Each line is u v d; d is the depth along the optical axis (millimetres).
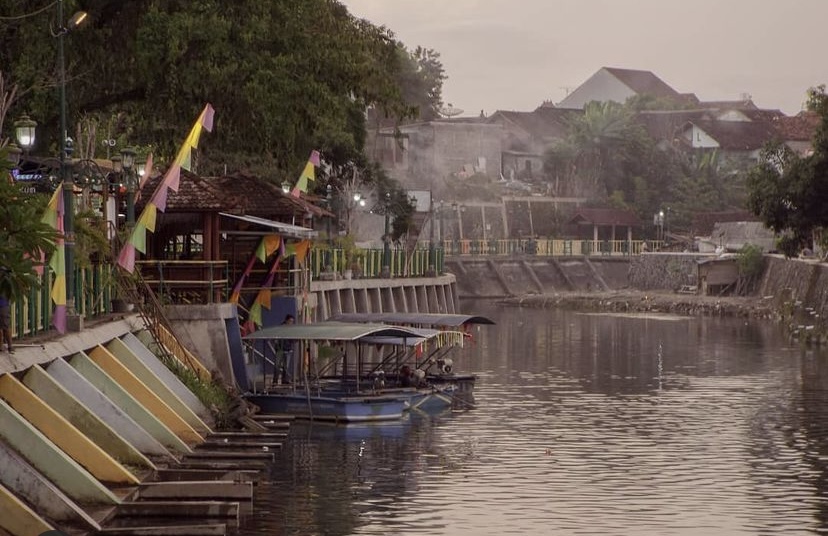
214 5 47062
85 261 36094
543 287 138500
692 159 162250
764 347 80688
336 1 52688
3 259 22094
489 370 65875
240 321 50688
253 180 52688
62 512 24266
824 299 88125
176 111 48281
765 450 40969
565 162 155500
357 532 29188
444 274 93312
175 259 48469
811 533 30062
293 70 48875
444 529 29844
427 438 42312
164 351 39719
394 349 58000
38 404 27141
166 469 30688
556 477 36125
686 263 129750
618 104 166500
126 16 47250
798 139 165375
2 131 44594
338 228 83062
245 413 40469
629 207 152750
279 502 31469
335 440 41344
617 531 29984
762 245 133000
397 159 141000
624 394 55625
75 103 47125
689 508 32469
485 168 151125
